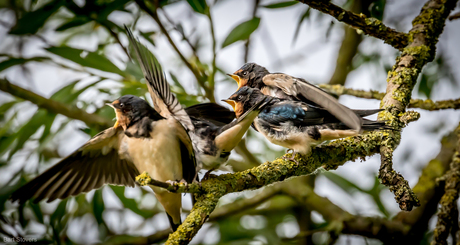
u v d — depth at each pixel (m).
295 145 8.08
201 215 6.52
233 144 7.88
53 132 10.96
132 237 11.54
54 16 12.39
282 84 8.43
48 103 10.89
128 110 7.95
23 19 9.56
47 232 10.50
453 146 11.37
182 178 8.12
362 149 7.81
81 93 10.67
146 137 7.79
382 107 8.24
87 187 8.29
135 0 9.97
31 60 10.71
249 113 7.54
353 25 8.52
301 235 11.30
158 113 7.98
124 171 8.45
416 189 10.95
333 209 11.73
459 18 9.31
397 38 8.77
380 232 10.83
